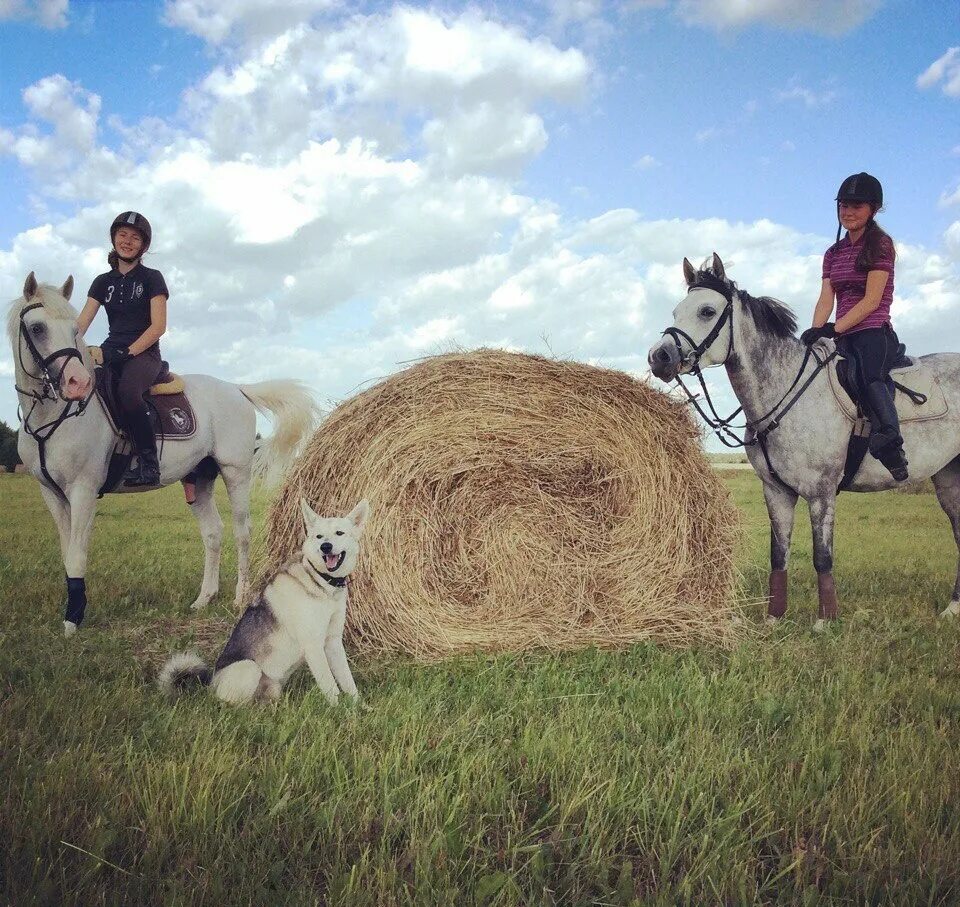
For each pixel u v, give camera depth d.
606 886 2.45
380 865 2.51
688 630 5.84
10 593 7.53
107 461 6.56
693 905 2.41
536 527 6.00
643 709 4.09
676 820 2.83
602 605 5.91
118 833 2.66
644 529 5.98
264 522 6.21
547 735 3.55
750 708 4.16
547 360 6.11
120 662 5.03
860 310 6.13
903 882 2.46
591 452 6.00
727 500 6.11
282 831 2.75
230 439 7.75
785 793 3.07
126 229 6.81
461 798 2.94
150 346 6.90
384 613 5.70
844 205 6.25
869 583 8.66
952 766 3.30
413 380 6.02
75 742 3.47
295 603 4.39
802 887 2.49
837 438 6.32
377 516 5.75
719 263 6.23
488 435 5.95
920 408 6.58
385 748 3.50
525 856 2.64
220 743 3.47
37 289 6.08
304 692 4.55
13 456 28.14
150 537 13.18
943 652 5.39
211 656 5.56
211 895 2.35
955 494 7.43
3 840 2.56
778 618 6.54
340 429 5.99
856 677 4.58
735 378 6.44
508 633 5.72
